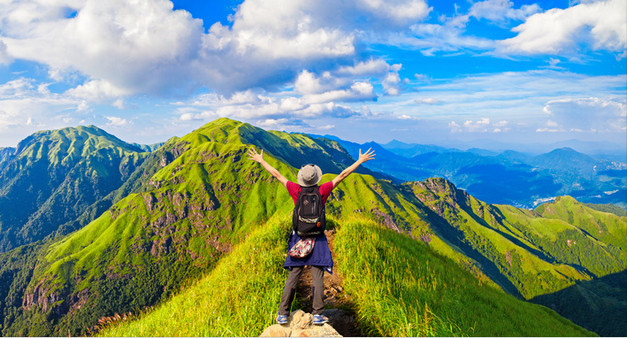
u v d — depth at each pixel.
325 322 4.04
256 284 5.55
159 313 5.94
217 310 4.96
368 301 4.94
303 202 4.08
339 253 7.04
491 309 7.59
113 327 5.80
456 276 8.91
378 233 8.86
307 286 5.59
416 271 6.85
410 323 4.52
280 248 6.96
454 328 4.89
